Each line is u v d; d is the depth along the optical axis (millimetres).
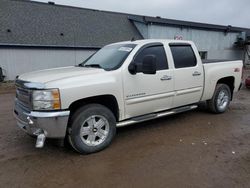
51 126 3691
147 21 23703
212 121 5953
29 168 3654
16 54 17531
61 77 3893
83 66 5039
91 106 4121
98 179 3338
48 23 20906
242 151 4203
